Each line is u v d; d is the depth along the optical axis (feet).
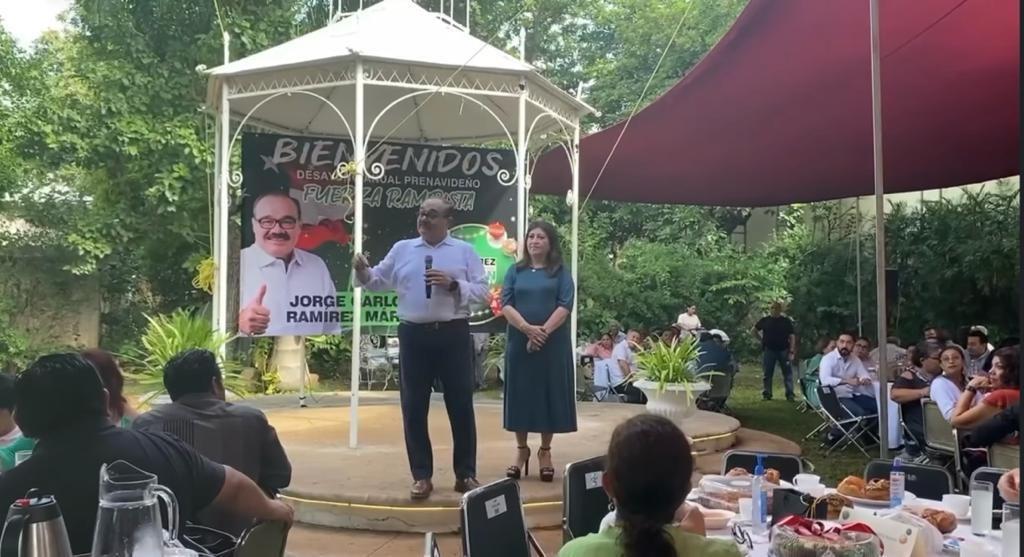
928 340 27.30
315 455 19.54
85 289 46.75
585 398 37.78
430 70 20.51
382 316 24.14
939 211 43.47
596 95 62.34
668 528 6.87
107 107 39.60
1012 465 16.46
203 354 11.37
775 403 40.24
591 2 64.23
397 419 25.08
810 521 7.72
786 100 25.55
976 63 23.03
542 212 56.39
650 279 53.93
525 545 9.64
